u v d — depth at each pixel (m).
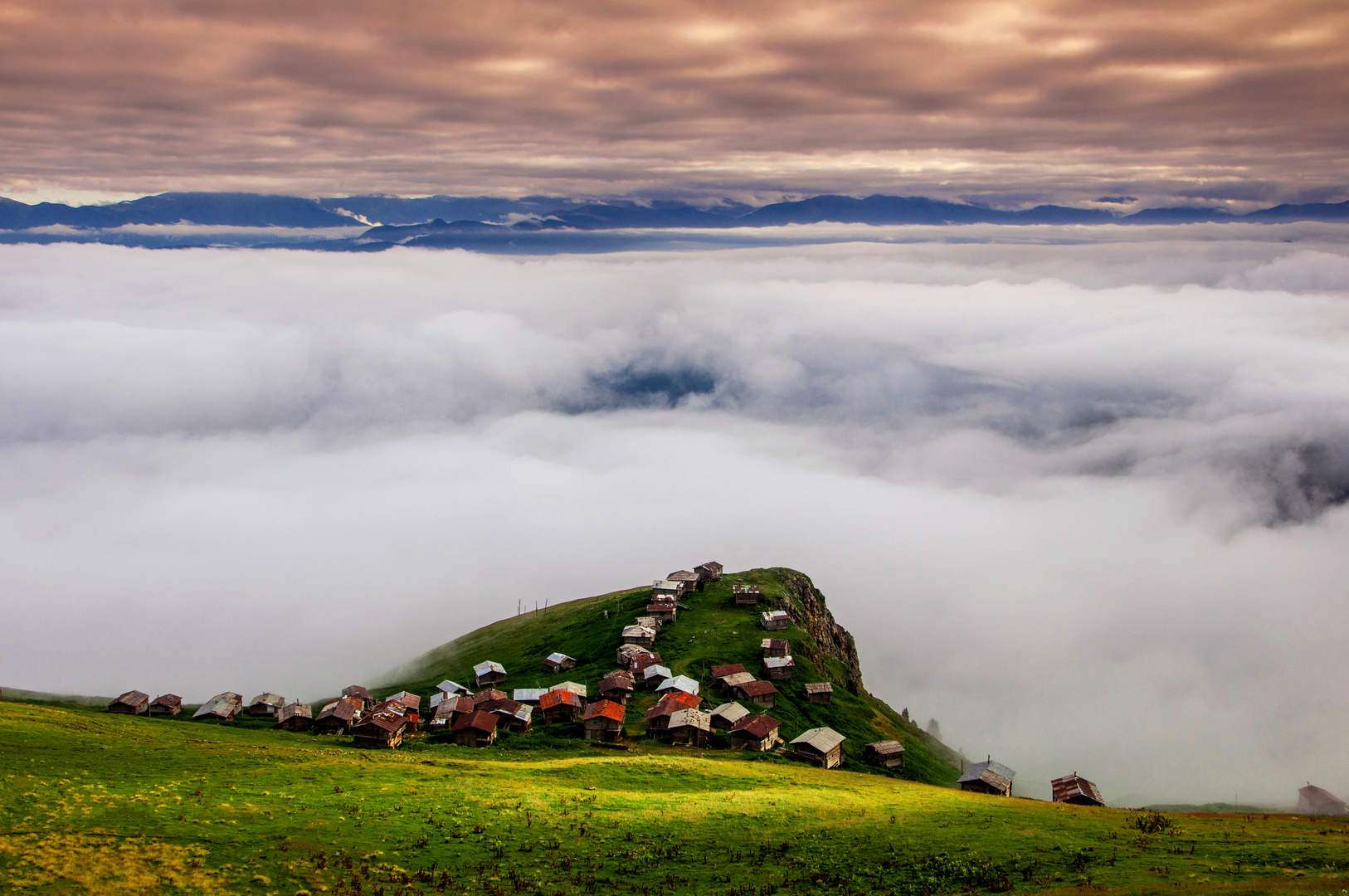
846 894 50.56
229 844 55.75
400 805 67.56
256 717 151.00
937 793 89.25
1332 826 65.31
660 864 56.88
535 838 61.41
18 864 49.62
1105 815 73.00
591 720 124.56
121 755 79.81
